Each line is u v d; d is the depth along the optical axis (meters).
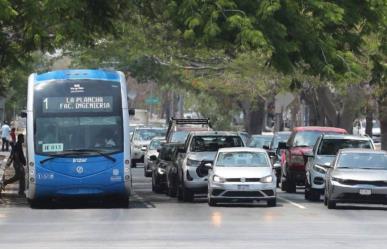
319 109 114.81
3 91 93.19
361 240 38.47
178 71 140.50
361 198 55.16
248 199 58.41
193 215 51.66
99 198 60.00
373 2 67.06
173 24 65.19
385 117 100.25
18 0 60.72
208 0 60.72
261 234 40.88
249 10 61.84
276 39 61.72
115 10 68.56
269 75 110.81
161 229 43.22
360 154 58.31
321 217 50.50
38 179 55.44
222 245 36.34
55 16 60.59
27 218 49.84
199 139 66.75
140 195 72.44
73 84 56.78
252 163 59.22
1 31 63.75
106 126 56.50
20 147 69.06
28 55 70.00
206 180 62.66
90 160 55.78
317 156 65.94
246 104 161.75
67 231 42.31
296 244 36.75
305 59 65.06
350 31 69.50
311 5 63.44
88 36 64.94
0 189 65.44
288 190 76.00
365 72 74.94
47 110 56.16
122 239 38.69
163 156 75.88
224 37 62.03
